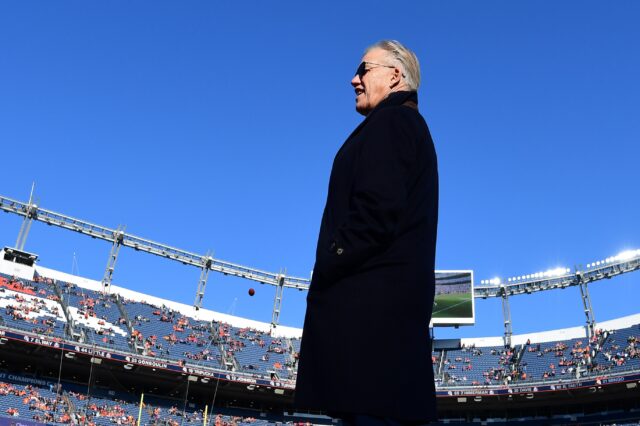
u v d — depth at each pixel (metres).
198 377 59.53
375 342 2.48
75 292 67.00
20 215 65.50
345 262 2.55
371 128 2.90
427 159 2.93
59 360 55.16
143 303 71.69
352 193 2.79
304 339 2.70
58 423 49.34
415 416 2.46
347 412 2.42
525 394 59.91
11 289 60.62
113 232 71.44
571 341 68.38
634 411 58.47
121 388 60.88
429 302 2.71
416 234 2.73
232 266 77.50
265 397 65.19
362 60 3.53
